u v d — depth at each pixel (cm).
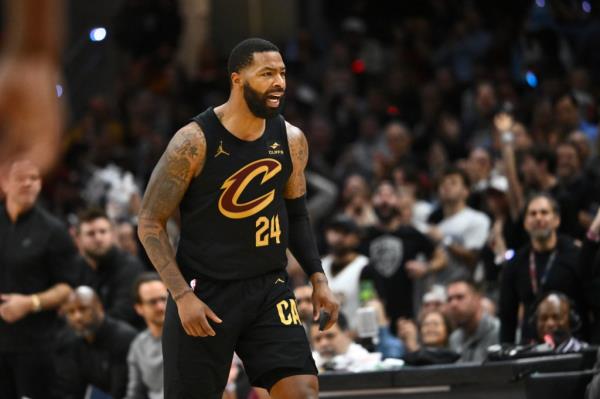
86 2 3584
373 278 2017
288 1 3919
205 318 984
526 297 1584
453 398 1321
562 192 1945
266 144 1017
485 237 2131
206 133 998
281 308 1030
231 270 1016
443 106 3108
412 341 1841
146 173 2866
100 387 1709
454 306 1648
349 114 3228
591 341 1549
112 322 1700
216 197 1007
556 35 3075
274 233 1027
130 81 3481
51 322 1702
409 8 3856
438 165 2706
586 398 1259
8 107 335
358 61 3550
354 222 2198
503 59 3281
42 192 2806
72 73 3516
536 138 2589
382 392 1359
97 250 1861
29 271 1683
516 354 1351
